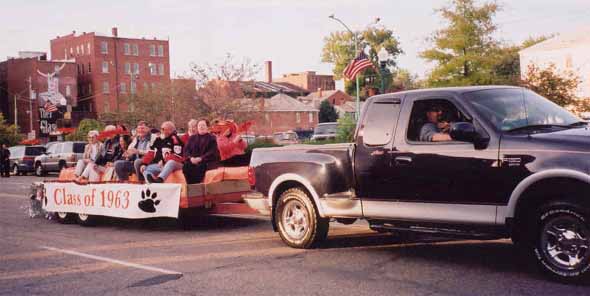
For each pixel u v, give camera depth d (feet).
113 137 45.27
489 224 22.74
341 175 27.61
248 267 26.03
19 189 77.97
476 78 145.59
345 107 344.49
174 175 36.76
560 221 21.18
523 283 21.70
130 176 41.01
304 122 306.14
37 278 25.43
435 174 24.08
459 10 146.41
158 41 363.35
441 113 24.59
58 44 364.17
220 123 42.65
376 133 26.22
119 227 40.06
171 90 156.76
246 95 150.10
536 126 23.08
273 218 30.42
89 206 40.47
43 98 320.29
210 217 42.86
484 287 21.43
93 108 341.21
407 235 31.45
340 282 22.94
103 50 343.05
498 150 22.44
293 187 29.81
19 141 215.72
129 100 181.68
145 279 24.59
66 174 45.52
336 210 27.50
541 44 181.57
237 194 37.60
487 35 146.20
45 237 36.50
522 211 22.25
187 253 29.76
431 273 23.72
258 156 31.01
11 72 325.83
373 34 296.71
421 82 158.51
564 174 20.63
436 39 148.36
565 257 21.36
